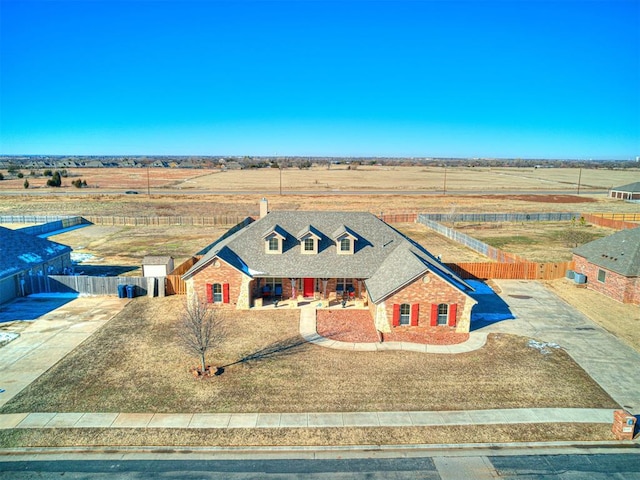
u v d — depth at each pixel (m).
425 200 104.44
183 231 67.44
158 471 16.17
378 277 31.48
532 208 92.19
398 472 16.20
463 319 28.38
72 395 21.09
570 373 23.45
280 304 33.22
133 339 27.44
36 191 118.94
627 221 71.69
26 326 29.48
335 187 135.75
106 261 48.25
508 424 18.97
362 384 22.11
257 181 158.62
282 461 16.77
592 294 37.22
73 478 15.76
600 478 15.84
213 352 25.62
